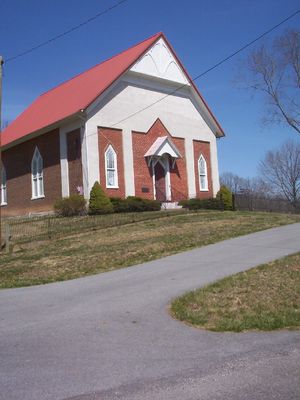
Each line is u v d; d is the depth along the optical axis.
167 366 6.11
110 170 29.20
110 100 29.56
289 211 41.38
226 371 5.87
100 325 8.16
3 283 12.91
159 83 32.56
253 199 39.25
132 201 28.16
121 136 29.98
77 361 6.39
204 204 31.41
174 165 32.97
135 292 10.56
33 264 15.38
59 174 30.39
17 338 7.56
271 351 6.56
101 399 5.18
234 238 17.56
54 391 5.41
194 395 5.21
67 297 10.53
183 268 12.90
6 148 35.53
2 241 20.34
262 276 11.04
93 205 27.03
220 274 11.70
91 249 17.08
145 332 7.68
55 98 36.44
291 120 45.19
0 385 5.62
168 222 22.36
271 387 5.36
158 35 32.44
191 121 34.69
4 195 36.50
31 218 28.23
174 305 9.15
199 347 6.85
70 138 29.52
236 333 7.50
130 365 6.18
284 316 8.20
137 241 17.89
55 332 7.83
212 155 36.00
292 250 14.19
